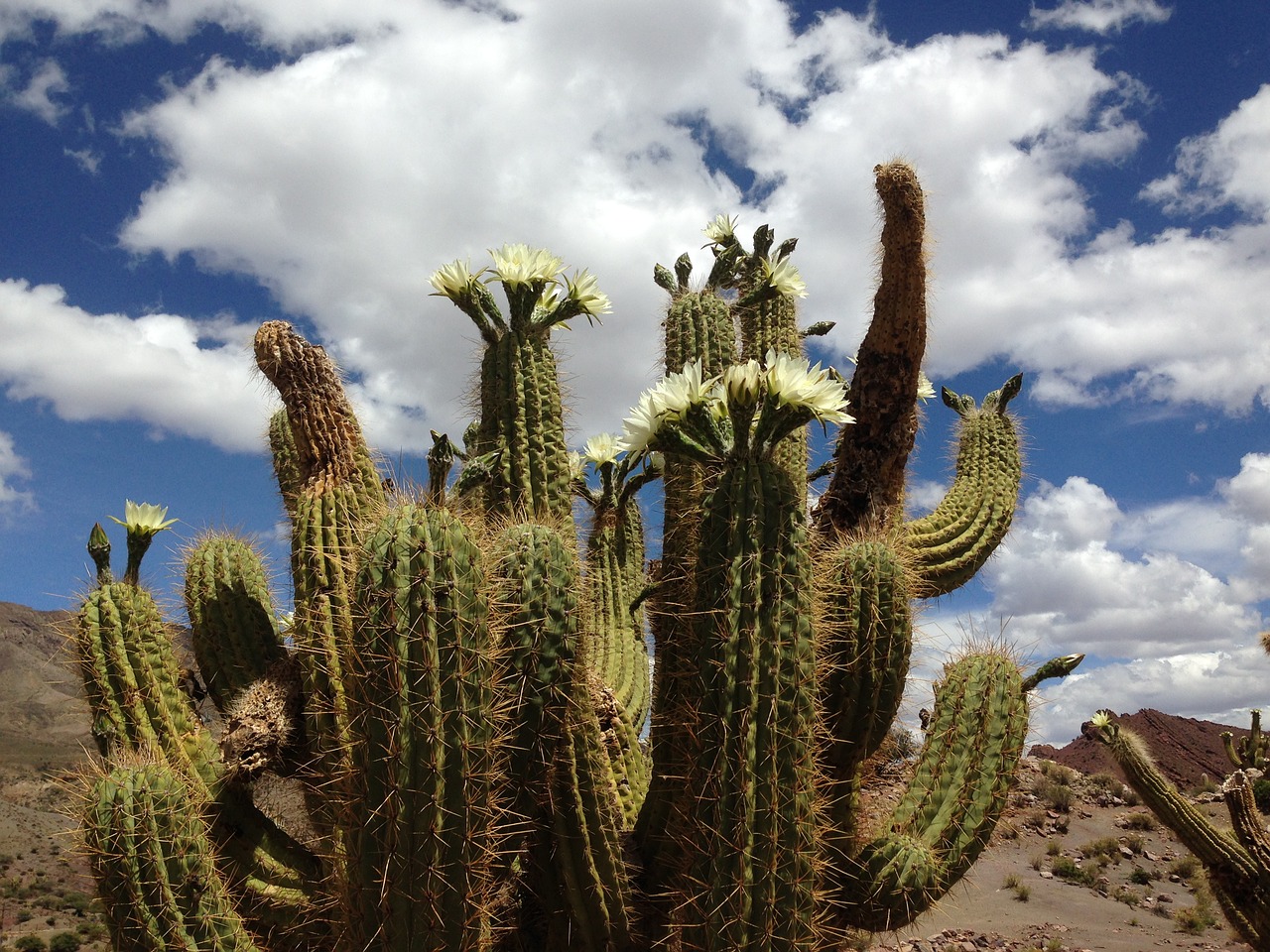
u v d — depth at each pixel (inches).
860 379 182.5
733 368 126.8
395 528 119.2
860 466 183.6
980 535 235.6
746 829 116.2
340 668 133.0
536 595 128.5
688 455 133.7
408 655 112.3
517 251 175.0
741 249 207.8
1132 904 665.0
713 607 123.1
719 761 119.1
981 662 169.5
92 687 149.3
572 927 132.0
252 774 142.1
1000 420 250.8
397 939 109.4
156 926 125.3
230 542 178.9
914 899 143.5
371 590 115.0
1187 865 734.5
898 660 142.1
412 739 111.0
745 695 118.8
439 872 110.3
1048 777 969.5
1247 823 353.1
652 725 149.1
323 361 155.3
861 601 141.9
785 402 124.8
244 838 146.2
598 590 216.2
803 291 201.2
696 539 135.7
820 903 137.6
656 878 138.9
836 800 138.6
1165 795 360.8
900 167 169.0
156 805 128.5
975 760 160.1
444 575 116.1
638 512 239.3
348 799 115.8
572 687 129.4
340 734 123.7
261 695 146.1
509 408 166.9
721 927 115.6
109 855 125.3
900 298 173.3
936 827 154.6
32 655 2106.3
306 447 151.5
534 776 127.3
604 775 132.0
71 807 131.7
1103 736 382.0
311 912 141.1
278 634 173.5
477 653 116.3
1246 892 343.6
